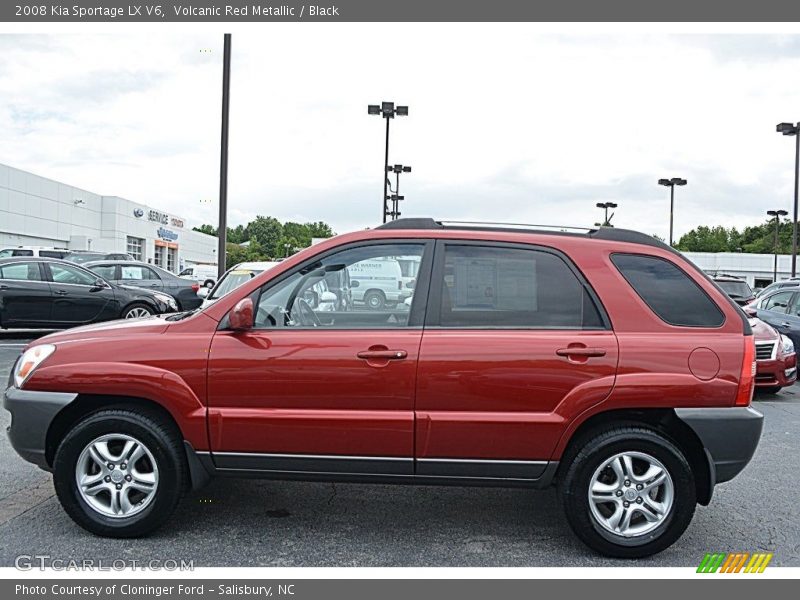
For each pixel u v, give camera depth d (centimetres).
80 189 4878
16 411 400
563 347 379
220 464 394
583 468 383
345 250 405
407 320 392
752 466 588
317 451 387
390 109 2544
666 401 376
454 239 404
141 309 1438
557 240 404
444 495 498
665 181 4109
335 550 397
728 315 390
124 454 399
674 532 383
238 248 10662
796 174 3031
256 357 387
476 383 379
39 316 1325
